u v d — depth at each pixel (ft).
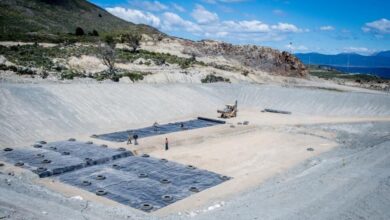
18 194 77.51
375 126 185.37
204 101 222.28
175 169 114.83
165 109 196.65
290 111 225.76
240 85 257.75
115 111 175.63
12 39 293.02
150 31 483.51
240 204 82.48
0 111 141.69
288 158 130.82
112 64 242.17
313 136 164.86
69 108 162.91
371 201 79.56
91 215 72.08
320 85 307.99
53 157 118.01
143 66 267.18
